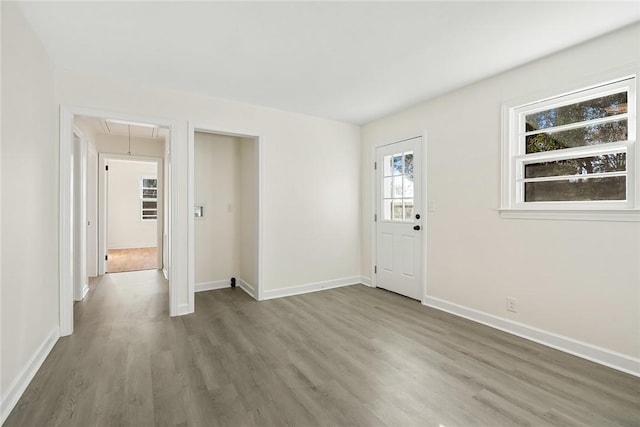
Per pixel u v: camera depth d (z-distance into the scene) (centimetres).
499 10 188
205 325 292
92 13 192
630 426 156
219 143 429
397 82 298
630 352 207
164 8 188
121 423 158
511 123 271
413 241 372
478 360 224
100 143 497
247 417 163
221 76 285
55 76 262
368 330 280
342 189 439
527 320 261
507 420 161
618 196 218
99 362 220
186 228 323
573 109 240
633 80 207
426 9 188
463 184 311
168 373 206
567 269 236
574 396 181
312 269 414
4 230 167
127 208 812
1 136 163
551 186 252
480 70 271
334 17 197
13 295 177
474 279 302
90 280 468
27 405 171
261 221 374
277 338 263
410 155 377
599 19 196
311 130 410
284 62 258
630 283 207
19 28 186
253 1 182
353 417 164
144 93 301
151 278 482
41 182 226
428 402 176
